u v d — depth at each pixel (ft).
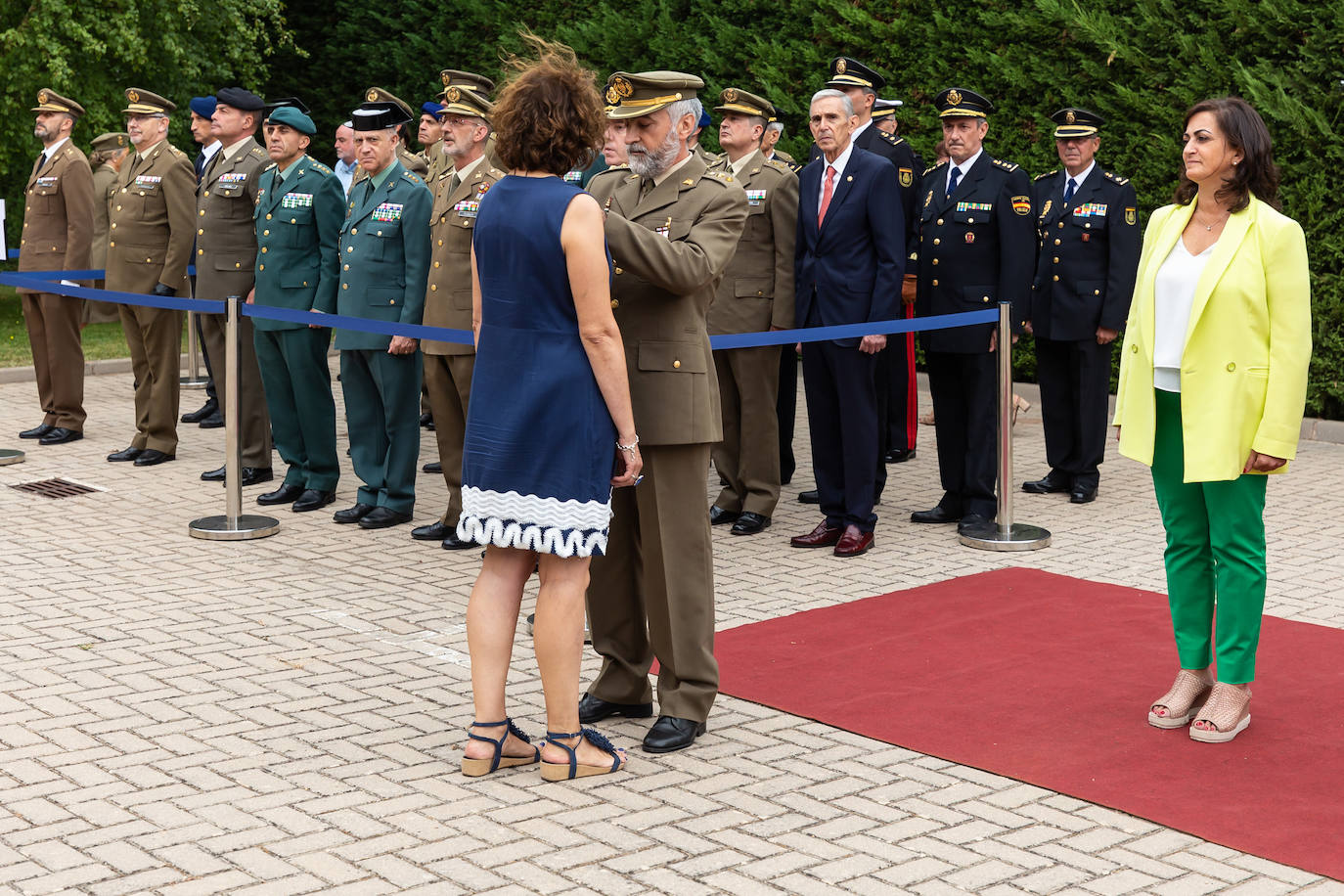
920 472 29.01
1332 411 32.14
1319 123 30.48
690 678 14.49
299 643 17.84
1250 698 15.52
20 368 40.11
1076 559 21.93
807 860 11.89
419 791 13.29
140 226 29.07
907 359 29.78
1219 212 14.64
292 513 25.32
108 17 44.68
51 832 12.30
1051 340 26.35
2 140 45.93
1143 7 32.81
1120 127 33.78
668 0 41.65
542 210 12.76
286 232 25.22
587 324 12.81
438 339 21.67
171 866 11.68
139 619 18.74
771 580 20.89
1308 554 21.93
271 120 25.40
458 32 47.83
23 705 15.47
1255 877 11.53
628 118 13.92
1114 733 14.73
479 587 13.78
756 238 23.39
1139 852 12.03
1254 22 31.09
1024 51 35.22
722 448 24.25
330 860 11.81
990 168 24.26
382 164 23.91
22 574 20.92
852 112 22.54
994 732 14.78
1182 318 14.60
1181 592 15.08
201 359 42.27
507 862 11.81
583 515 12.96
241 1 48.03
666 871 11.67
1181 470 14.89
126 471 28.60
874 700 15.71
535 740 14.38
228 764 13.88
